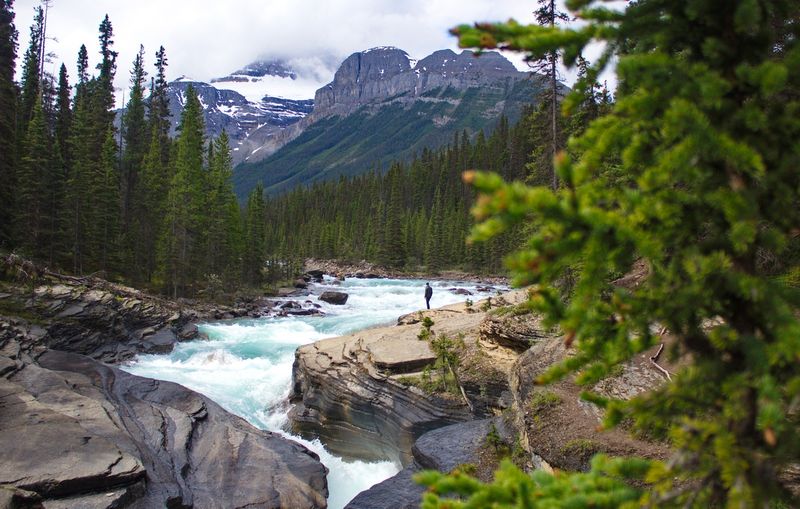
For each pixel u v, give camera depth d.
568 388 10.64
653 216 2.48
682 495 2.57
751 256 2.71
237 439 15.32
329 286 64.94
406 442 16.23
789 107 2.61
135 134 59.34
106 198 43.94
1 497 9.66
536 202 2.07
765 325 2.56
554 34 2.67
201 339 29.50
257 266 61.81
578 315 2.47
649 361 9.89
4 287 24.47
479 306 25.14
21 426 12.30
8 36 43.81
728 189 2.51
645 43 3.05
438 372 17.02
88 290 26.97
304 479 13.80
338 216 127.19
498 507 2.49
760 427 2.39
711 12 2.67
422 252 103.38
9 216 37.41
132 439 13.27
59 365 18.88
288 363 25.00
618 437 8.55
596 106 17.89
